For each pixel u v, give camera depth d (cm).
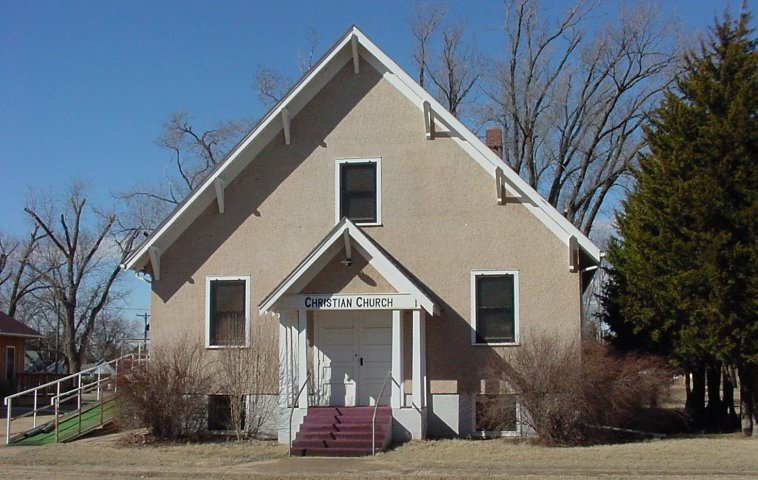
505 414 2103
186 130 4591
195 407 2186
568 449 1923
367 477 1606
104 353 8206
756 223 2061
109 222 6172
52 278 6319
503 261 2245
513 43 4078
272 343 2264
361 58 2366
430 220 2289
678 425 2441
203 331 2339
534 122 4066
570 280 2211
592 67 3931
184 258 2373
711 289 2088
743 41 2220
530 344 2095
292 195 2358
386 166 2325
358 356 2275
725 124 2109
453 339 2236
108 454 1950
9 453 1997
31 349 7319
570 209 3978
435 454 1884
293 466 1769
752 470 1627
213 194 2370
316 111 2373
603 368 2031
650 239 2211
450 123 2284
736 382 2242
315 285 2117
